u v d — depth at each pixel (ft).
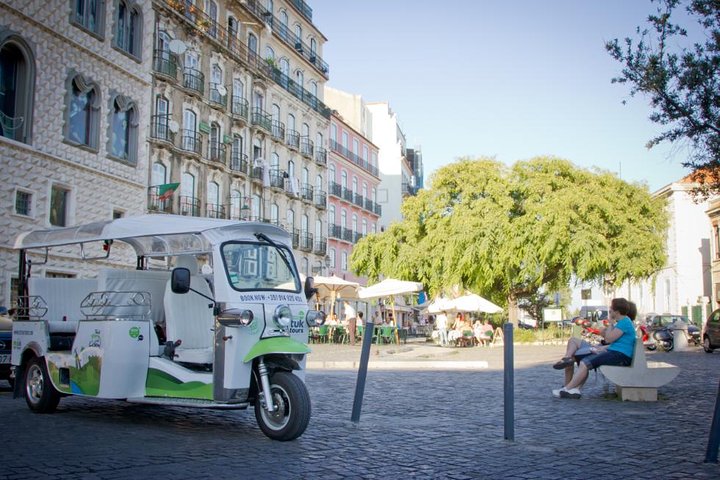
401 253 121.80
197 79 117.50
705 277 177.68
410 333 178.40
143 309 30.48
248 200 137.80
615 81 33.50
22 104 75.31
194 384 25.58
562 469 19.63
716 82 31.65
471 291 117.50
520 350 91.20
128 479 17.87
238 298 25.11
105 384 26.73
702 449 22.66
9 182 72.43
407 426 27.32
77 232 30.73
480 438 24.64
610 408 32.71
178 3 110.42
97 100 88.22
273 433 23.97
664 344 98.94
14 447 22.24
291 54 161.07
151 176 103.30
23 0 74.33
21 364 31.89
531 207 105.60
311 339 110.01
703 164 32.96
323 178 179.01
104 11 89.25
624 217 109.40
